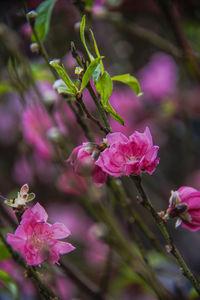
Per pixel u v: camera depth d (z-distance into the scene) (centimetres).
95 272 107
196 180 117
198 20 112
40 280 73
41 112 95
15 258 74
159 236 116
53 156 94
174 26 96
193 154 116
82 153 71
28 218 69
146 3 116
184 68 104
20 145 108
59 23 111
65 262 87
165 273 90
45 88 102
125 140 69
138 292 105
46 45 94
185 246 119
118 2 112
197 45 111
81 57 71
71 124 98
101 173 72
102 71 70
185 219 71
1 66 99
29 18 79
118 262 93
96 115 101
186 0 109
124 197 82
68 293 101
